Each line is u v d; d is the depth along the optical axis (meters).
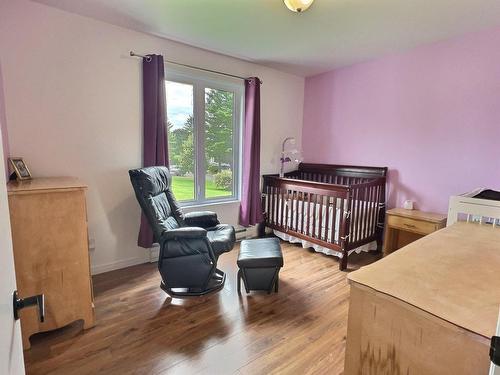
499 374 0.53
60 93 2.37
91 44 2.46
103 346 1.72
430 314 0.78
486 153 2.66
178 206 2.72
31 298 0.72
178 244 2.17
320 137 4.07
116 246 2.79
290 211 3.51
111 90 2.61
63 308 1.78
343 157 3.82
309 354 1.68
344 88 3.74
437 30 2.58
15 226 1.61
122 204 2.78
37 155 2.31
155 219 2.23
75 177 2.32
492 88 2.58
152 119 2.74
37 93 2.27
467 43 2.69
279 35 2.70
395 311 0.85
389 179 3.38
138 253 2.93
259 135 3.62
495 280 1.00
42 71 2.27
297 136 4.25
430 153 3.03
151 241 2.82
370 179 3.48
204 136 3.40
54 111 2.35
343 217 2.88
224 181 3.66
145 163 2.79
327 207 3.04
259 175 3.72
